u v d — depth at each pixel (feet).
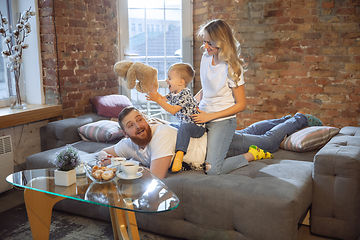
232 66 7.25
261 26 12.94
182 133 7.06
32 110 9.96
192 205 6.36
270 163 7.88
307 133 8.76
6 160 9.40
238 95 7.44
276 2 12.60
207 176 6.77
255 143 8.42
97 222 7.64
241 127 13.93
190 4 13.93
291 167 7.11
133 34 13.87
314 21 12.27
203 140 7.58
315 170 6.68
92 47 12.20
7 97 10.77
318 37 12.31
